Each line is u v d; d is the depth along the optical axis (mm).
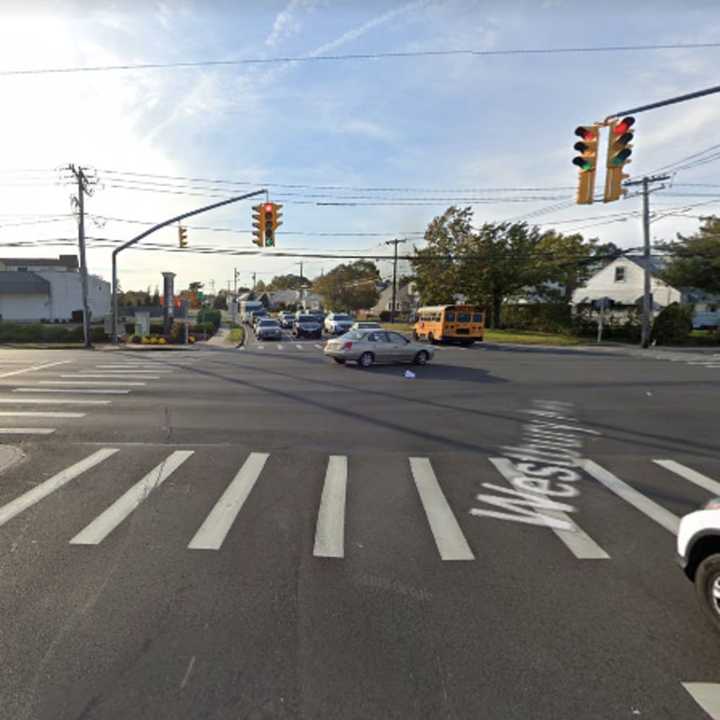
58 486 5797
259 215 20297
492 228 41562
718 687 2717
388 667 2838
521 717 2492
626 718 2498
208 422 9188
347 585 3721
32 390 12680
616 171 9844
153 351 25938
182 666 2828
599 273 53156
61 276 49906
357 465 6727
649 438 8352
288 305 103125
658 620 3332
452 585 3744
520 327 45219
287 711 2512
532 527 4832
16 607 3400
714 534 3203
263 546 4340
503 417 9875
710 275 34500
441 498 5566
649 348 30578
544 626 3250
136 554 4172
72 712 2498
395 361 18938
